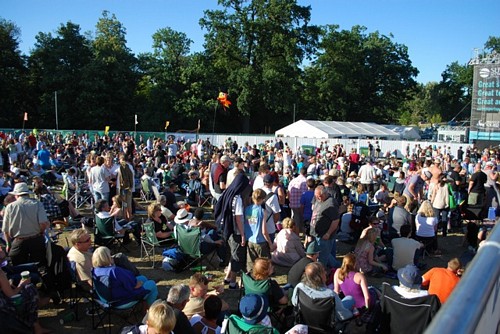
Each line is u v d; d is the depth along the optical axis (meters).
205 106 52.88
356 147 35.84
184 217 8.39
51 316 5.87
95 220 8.30
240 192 6.58
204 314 4.71
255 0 49.91
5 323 4.36
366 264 7.61
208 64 52.78
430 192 10.91
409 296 4.61
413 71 67.12
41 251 5.89
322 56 59.47
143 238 8.26
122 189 10.54
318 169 17.91
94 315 5.83
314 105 61.53
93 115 50.97
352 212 9.79
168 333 3.73
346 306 5.13
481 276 0.98
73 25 53.19
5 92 50.78
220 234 8.26
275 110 51.81
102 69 51.91
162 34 56.72
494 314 1.16
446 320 0.78
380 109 67.12
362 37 67.88
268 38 50.88
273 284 5.14
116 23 63.12
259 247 6.50
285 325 5.27
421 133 57.56
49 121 51.62
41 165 16.39
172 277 7.47
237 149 29.05
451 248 9.66
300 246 7.52
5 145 19.92
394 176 16.30
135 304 5.25
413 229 9.01
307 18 51.00
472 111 35.16
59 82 50.94
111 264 5.27
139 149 26.50
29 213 6.01
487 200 10.41
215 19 49.91
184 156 19.42
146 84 59.16
